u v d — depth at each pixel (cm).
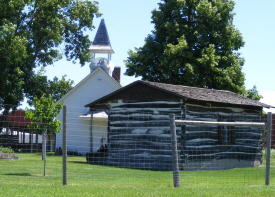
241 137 2203
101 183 1174
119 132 2156
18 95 3147
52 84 4412
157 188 1016
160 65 3225
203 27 3272
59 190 911
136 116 2092
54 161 2002
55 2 3256
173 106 1939
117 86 3394
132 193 886
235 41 3422
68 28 3672
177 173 1067
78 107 3403
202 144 1959
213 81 3247
